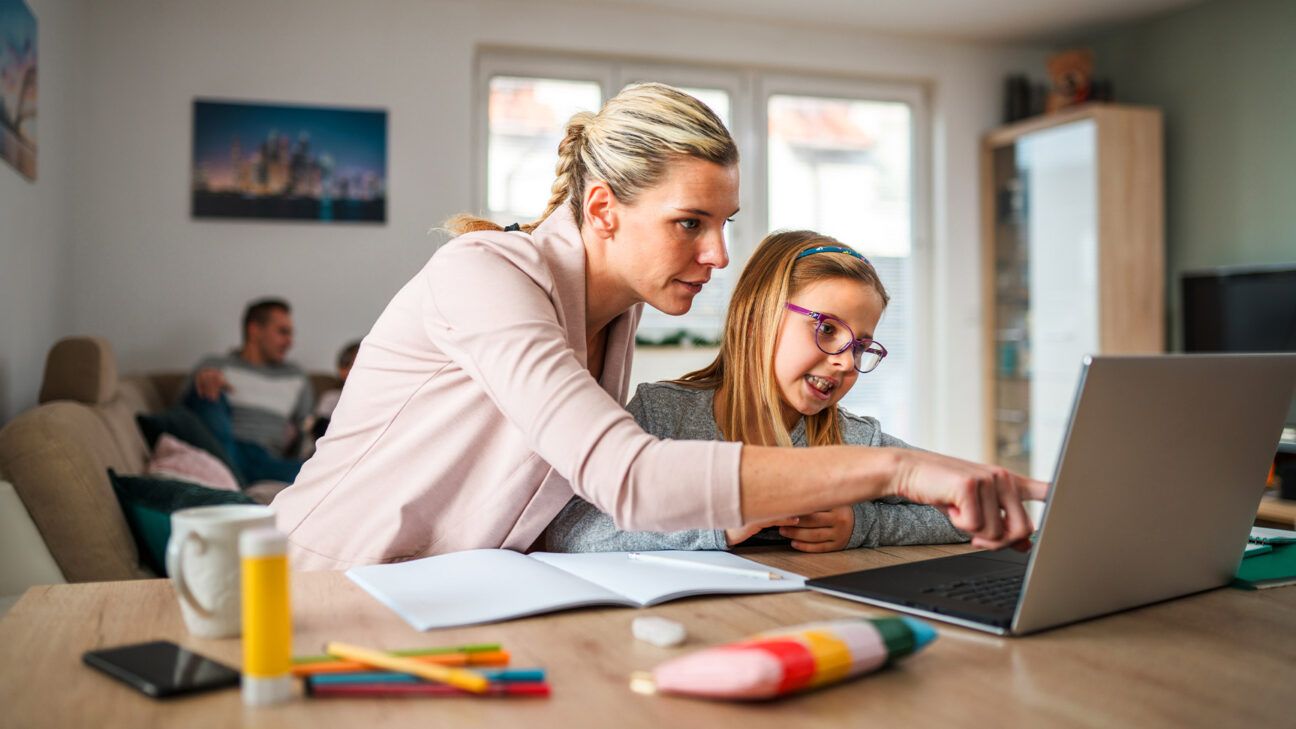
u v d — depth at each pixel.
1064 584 0.82
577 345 1.17
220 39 4.56
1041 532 0.79
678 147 1.07
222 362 4.18
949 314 5.66
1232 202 5.03
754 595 0.94
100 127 4.41
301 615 0.85
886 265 5.72
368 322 4.73
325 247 4.68
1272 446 1.00
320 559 1.19
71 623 0.83
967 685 0.69
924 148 5.79
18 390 3.29
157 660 0.71
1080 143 5.11
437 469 1.14
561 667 0.72
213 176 4.54
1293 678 0.71
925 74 5.64
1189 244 5.27
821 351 1.26
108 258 4.41
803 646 0.66
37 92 3.50
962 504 0.82
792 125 5.56
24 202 3.35
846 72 5.54
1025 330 5.45
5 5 2.97
